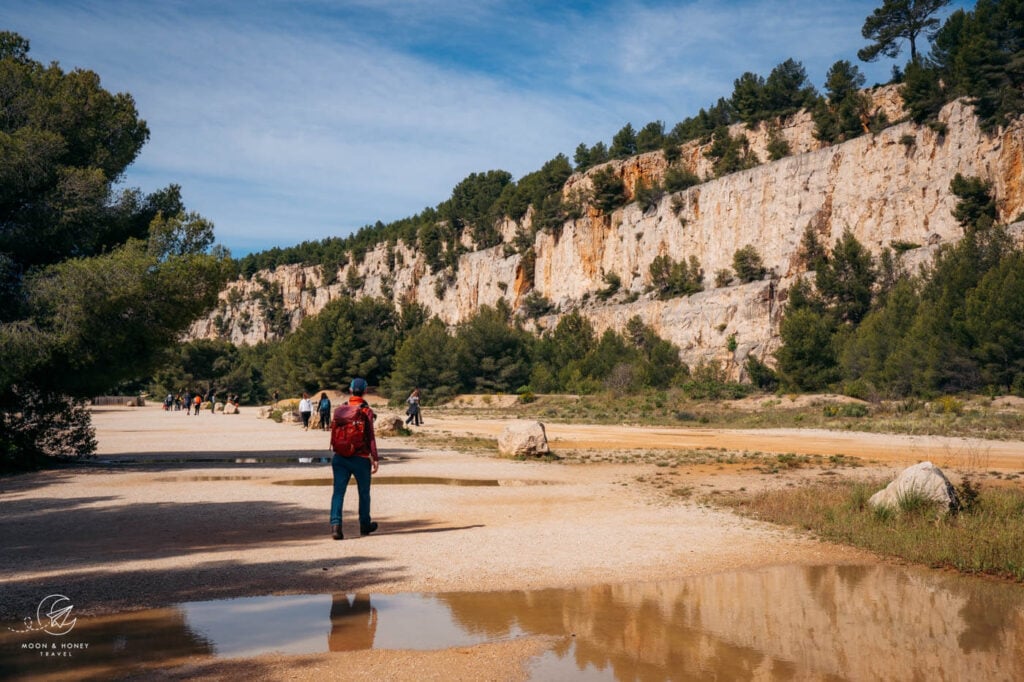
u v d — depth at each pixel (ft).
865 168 313.94
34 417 60.08
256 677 13.64
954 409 134.31
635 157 493.36
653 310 371.76
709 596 19.94
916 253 272.10
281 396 372.79
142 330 57.72
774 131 424.05
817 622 17.58
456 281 611.06
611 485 46.21
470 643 15.83
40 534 28.71
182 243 60.44
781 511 34.32
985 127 263.08
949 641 16.22
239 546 26.25
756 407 184.75
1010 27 262.67
